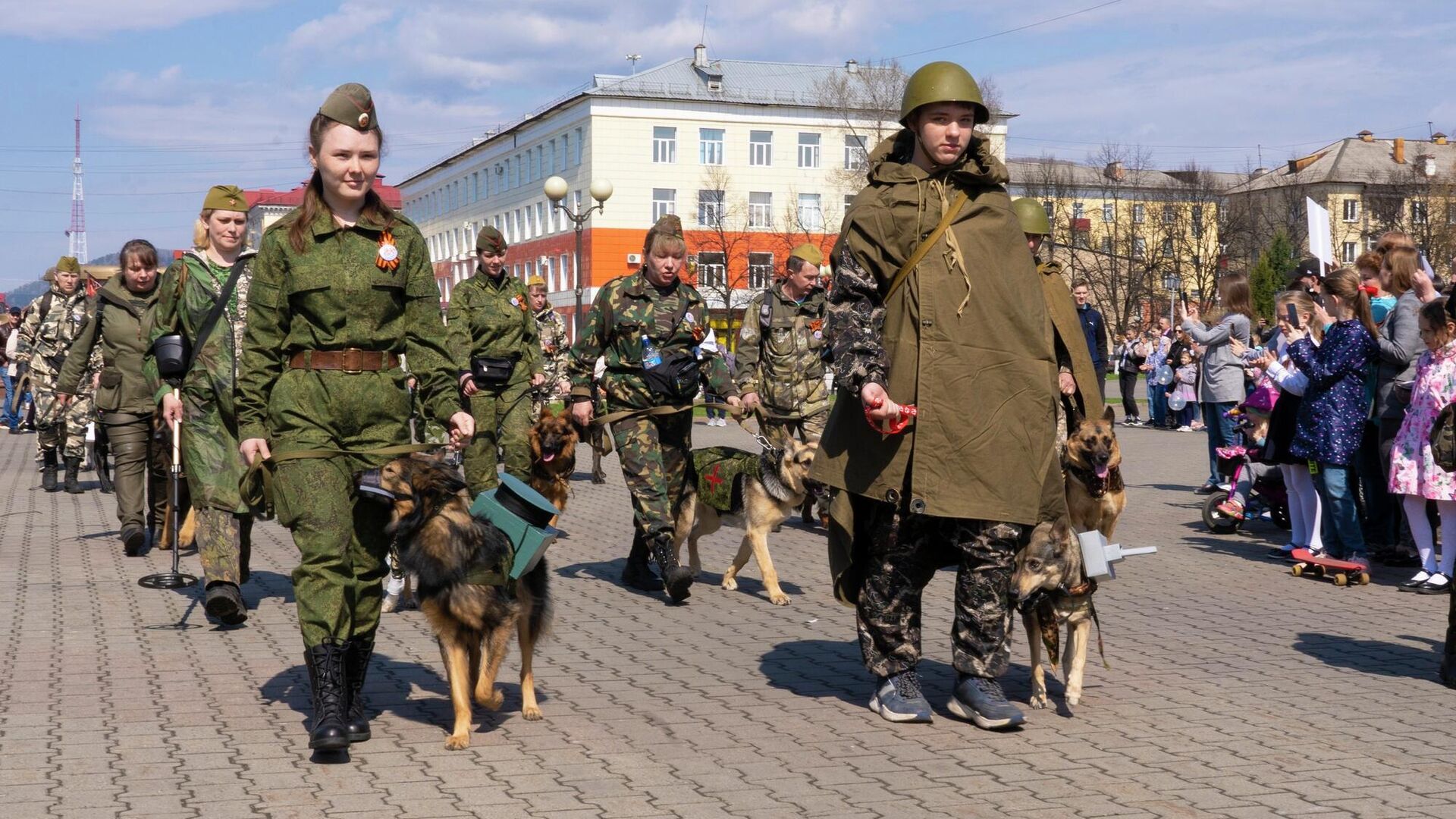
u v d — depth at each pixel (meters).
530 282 14.12
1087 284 12.46
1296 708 5.65
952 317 5.15
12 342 22.39
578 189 73.25
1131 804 4.36
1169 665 6.48
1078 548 5.43
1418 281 9.09
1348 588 8.78
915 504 5.10
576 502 14.05
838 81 65.50
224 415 7.32
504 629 5.12
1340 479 9.08
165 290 7.45
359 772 4.70
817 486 8.04
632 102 70.94
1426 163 92.56
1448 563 8.52
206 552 7.25
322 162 5.01
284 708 5.57
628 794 4.45
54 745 4.98
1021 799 4.40
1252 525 11.90
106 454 14.11
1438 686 6.10
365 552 5.17
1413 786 4.57
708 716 5.50
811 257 10.48
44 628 7.23
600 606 8.18
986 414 5.14
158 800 4.35
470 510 5.27
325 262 5.00
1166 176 85.69
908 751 4.98
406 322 5.22
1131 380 28.69
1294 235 82.56
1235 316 12.41
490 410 9.19
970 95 5.13
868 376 5.12
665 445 8.70
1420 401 8.56
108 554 9.96
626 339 8.43
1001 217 5.31
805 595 8.66
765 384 10.64
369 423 5.09
